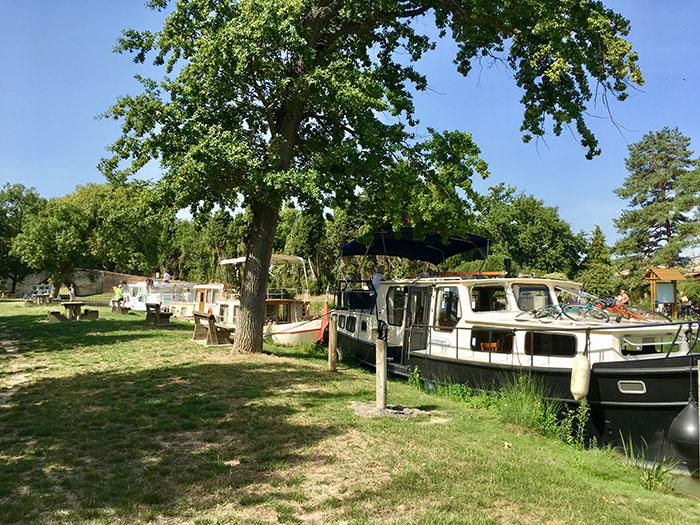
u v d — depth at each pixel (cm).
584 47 1436
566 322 1005
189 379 1067
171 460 602
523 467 632
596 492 578
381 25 1648
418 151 1519
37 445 643
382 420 806
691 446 678
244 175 1383
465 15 1523
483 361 1062
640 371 794
